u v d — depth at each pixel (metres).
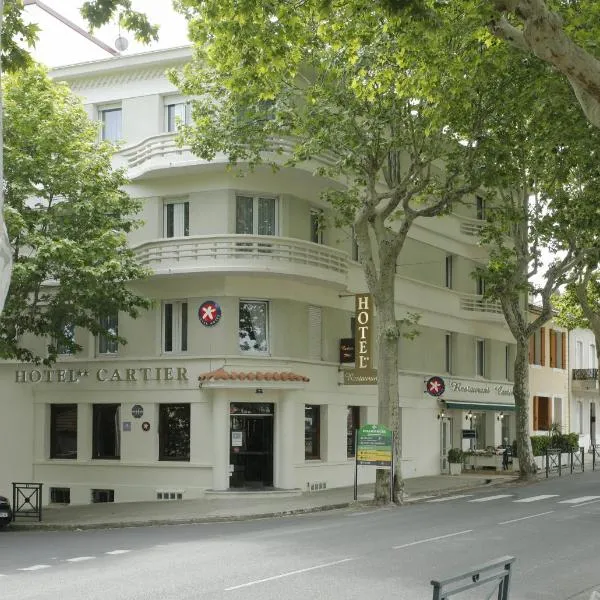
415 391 36.00
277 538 17.05
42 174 23.72
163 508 24.62
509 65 21.58
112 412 30.09
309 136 24.34
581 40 15.61
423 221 36.78
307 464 29.53
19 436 31.06
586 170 23.56
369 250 25.97
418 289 36.16
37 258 22.78
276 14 15.68
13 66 16.08
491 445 42.03
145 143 28.97
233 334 28.23
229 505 25.00
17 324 24.83
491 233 33.59
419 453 36.16
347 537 17.03
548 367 50.38
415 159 24.56
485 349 42.19
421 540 16.52
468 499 26.02
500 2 12.00
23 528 21.75
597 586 12.13
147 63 29.88
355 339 30.62
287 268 27.95
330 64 22.70
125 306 25.52
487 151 23.58
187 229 29.09
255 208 28.98
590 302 41.59
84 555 15.29
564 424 52.59
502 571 6.60
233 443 28.09
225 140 24.95
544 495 26.80
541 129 22.17
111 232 24.23
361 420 33.12
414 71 19.36
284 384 27.72
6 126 23.53
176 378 28.58
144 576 12.76
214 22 16.53
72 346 25.69
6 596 11.41
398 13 13.54
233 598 11.09
